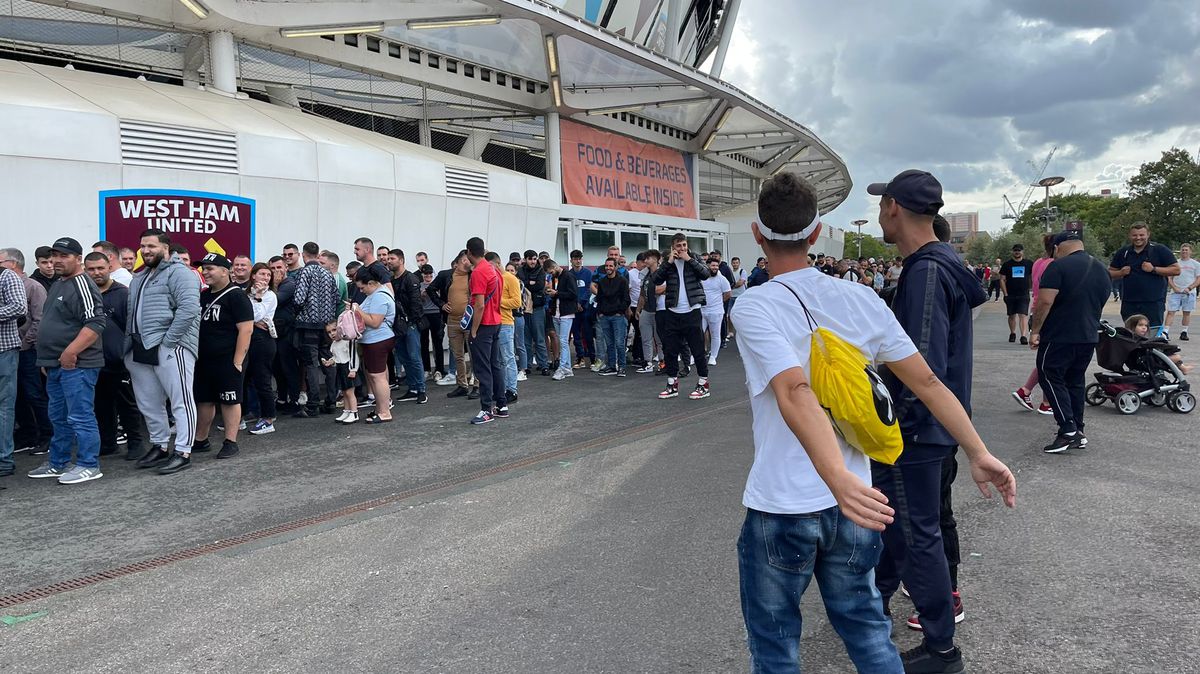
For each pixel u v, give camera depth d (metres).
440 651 3.04
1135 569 3.63
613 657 2.96
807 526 1.87
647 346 11.93
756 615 1.97
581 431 7.31
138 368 6.14
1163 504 4.58
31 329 6.92
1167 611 3.19
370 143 11.55
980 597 3.41
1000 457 5.80
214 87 11.55
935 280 2.73
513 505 4.96
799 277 1.99
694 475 5.55
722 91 17.86
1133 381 7.44
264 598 3.61
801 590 1.95
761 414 1.96
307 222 10.06
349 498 5.28
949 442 2.60
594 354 12.80
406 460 6.35
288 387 8.63
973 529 4.26
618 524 4.52
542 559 4.00
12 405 6.05
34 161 7.66
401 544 4.29
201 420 6.73
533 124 16.64
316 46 12.72
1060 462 5.62
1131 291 8.86
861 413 1.80
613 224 18.22
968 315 2.87
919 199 2.81
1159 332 8.77
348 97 13.52
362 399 9.42
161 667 2.97
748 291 2.03
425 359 11.59
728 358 13.36
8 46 10.29
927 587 2.64
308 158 10.03
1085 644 2.95
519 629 3.21
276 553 4.21
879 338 2.01
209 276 6.51
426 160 11.85
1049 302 5.76
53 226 7.80
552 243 14.98
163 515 4.98
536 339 11.75
